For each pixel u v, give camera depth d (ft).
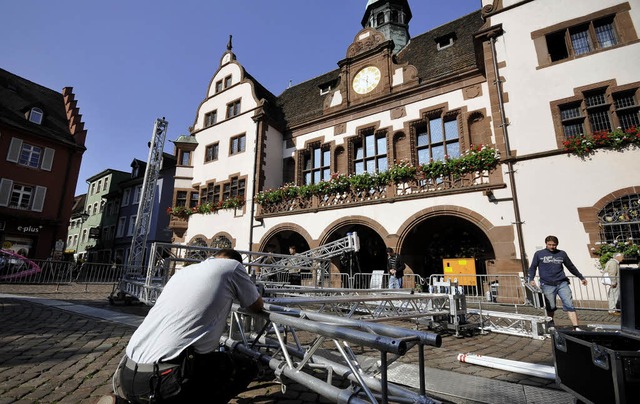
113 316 23.54
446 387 10.62
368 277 38.34
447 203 38.34
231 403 9.53
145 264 90.02
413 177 41.50
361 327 6.65
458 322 20.29
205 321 6.42
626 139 30.55
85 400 9.61
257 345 10.82
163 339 6.02
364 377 7.13
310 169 57.77
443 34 55.31
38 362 13.00
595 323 22.61
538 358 14.90
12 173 77.36
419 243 44.93
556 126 34.58
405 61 53.47
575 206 31.83
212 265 7.22
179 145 70.59
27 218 76.28
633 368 6.21
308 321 6.81
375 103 50.55
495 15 40.93
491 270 36.83
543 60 36.96
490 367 13.11
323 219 48.16
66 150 87.10
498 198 35.53
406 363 13.44
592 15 35.58
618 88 32.86
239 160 62.13
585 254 30.55
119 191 113.39
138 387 5.78
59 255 81.30
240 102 66.54
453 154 43.16
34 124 84.33
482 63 42.09
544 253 20.84
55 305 28.53
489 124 40.47
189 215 66.44
